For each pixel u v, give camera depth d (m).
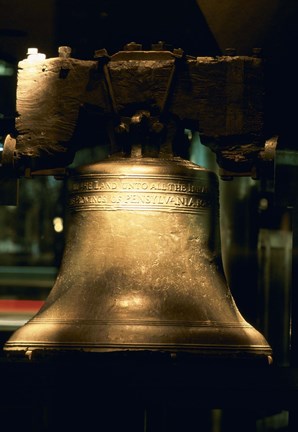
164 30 7.12
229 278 8.22
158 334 6.07
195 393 6.16
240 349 6.14
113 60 6.36
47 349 6.10
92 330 6.09
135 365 6.14
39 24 7.12
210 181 6.43
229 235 8.20
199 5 6.96
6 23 7.11
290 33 6.95
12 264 9.03
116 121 6.39
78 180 6.42
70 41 7.18
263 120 6.40
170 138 6.40
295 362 6.66
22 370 6.19
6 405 6.23
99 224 6.35
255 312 8.24
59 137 6.46
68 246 6.46
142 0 7.06
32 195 9.04
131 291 6.23
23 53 7.20
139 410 6.15
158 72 6.32
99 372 6.15
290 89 6.83
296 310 6.67
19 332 6.24
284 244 8.25
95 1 7.09
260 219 8.20
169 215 6.33
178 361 6.08
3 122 6.69
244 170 6.43
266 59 6.46
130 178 6.32
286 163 6.53
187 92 6.38
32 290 8.90
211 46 7.11
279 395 6.18
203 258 6.37
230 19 6.96
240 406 6.18
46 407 6.20
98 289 6.26
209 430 8.05
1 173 6.57
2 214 9.20
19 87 6.50
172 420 7.30
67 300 6.28
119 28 7.15
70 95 6.44
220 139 6.39
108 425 6.15
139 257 6.29
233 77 6.38
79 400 6.17
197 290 6.28
